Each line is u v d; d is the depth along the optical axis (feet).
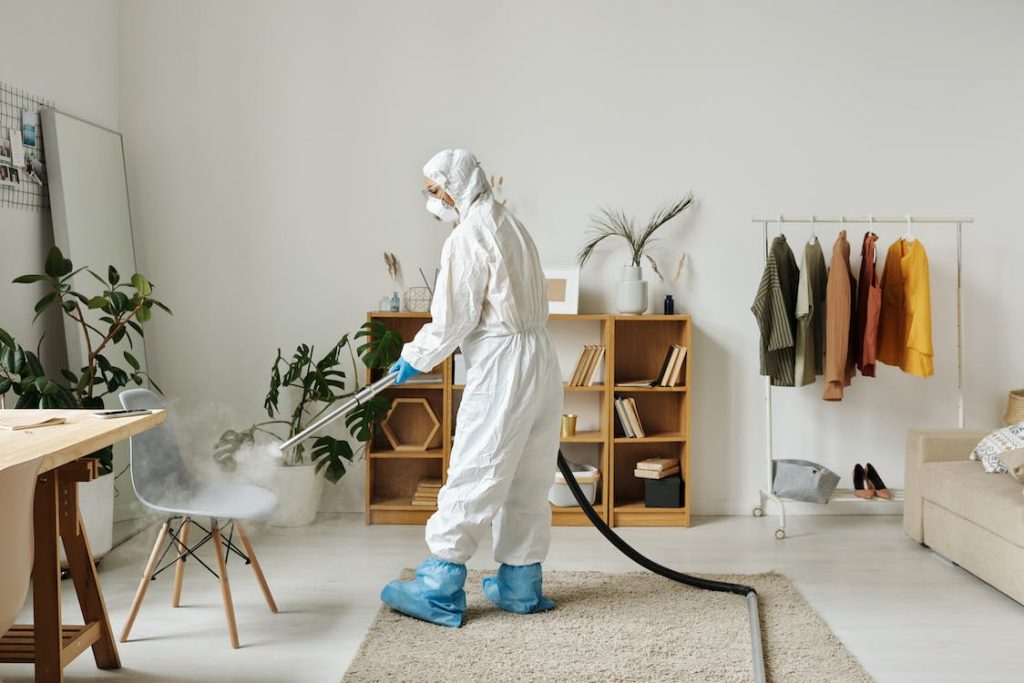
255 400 16.15
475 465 10.38
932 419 16.28
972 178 16.10
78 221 14.01
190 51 15.89
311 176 15.99
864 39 15.98
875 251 15.99
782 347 14.80
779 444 16.33
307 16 15.89
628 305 15.39
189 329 16.10
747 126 15.99
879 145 16.05
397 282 16.06
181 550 11.17
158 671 9.25
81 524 9.08
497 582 11.14
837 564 13.17
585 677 8.98
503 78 15.93
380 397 14.94
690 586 11.93
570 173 15.99
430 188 10.81
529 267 10.48
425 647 9.76
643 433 15.81
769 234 16.05
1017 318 16.20
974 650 9.94
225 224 16.02
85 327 12.84
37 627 8.01
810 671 9.18
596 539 14.55
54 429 8.04
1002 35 15.97
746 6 15.90
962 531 12.48
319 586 11.97
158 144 15.93
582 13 15.92
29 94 13.28
